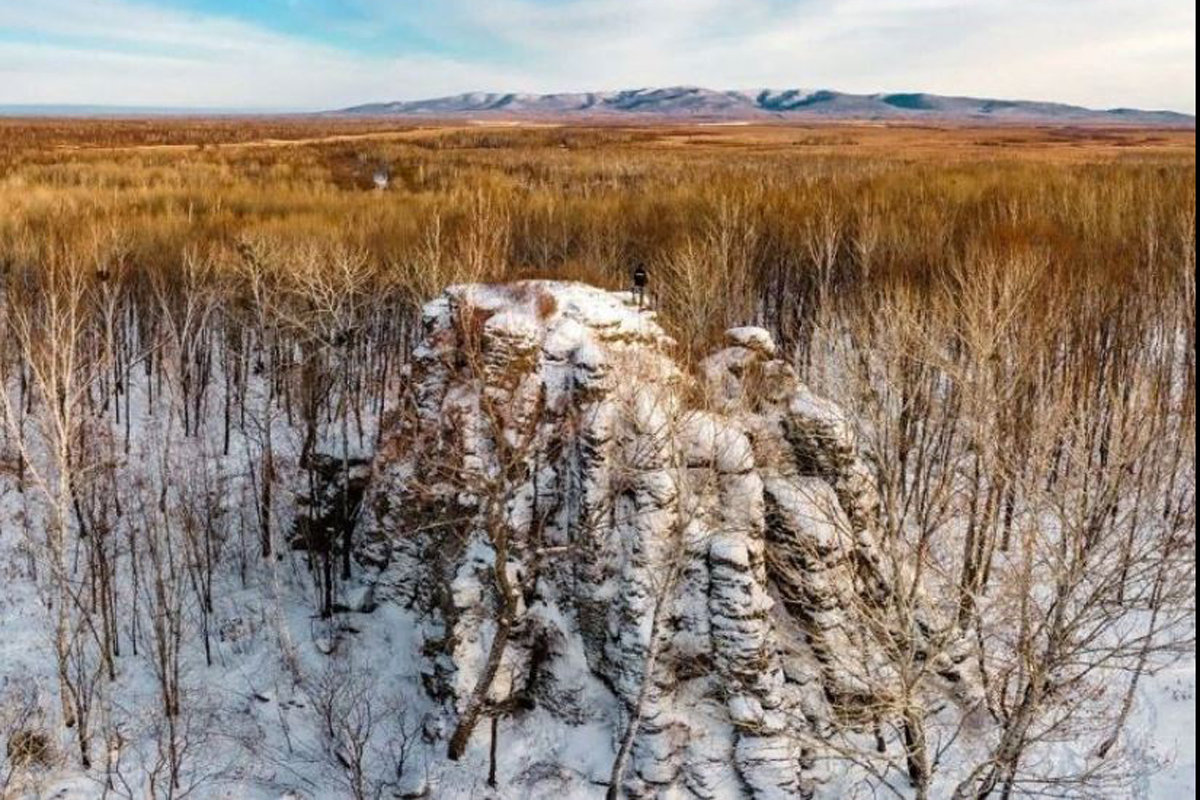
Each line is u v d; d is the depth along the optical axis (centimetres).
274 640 3378
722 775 2664
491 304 3241
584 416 2908
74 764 2958
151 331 5812
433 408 3275
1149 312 4781
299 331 5366
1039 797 2823
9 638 3488
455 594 2925
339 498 3712
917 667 2855
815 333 4616
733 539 2769
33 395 4850
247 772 2914
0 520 4125
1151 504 3291
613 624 2838
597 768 2730
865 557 3008
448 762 2778
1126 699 2909
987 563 3231
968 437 3497
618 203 7425
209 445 4978
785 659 2838
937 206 6906
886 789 2786
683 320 4281
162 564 3794
